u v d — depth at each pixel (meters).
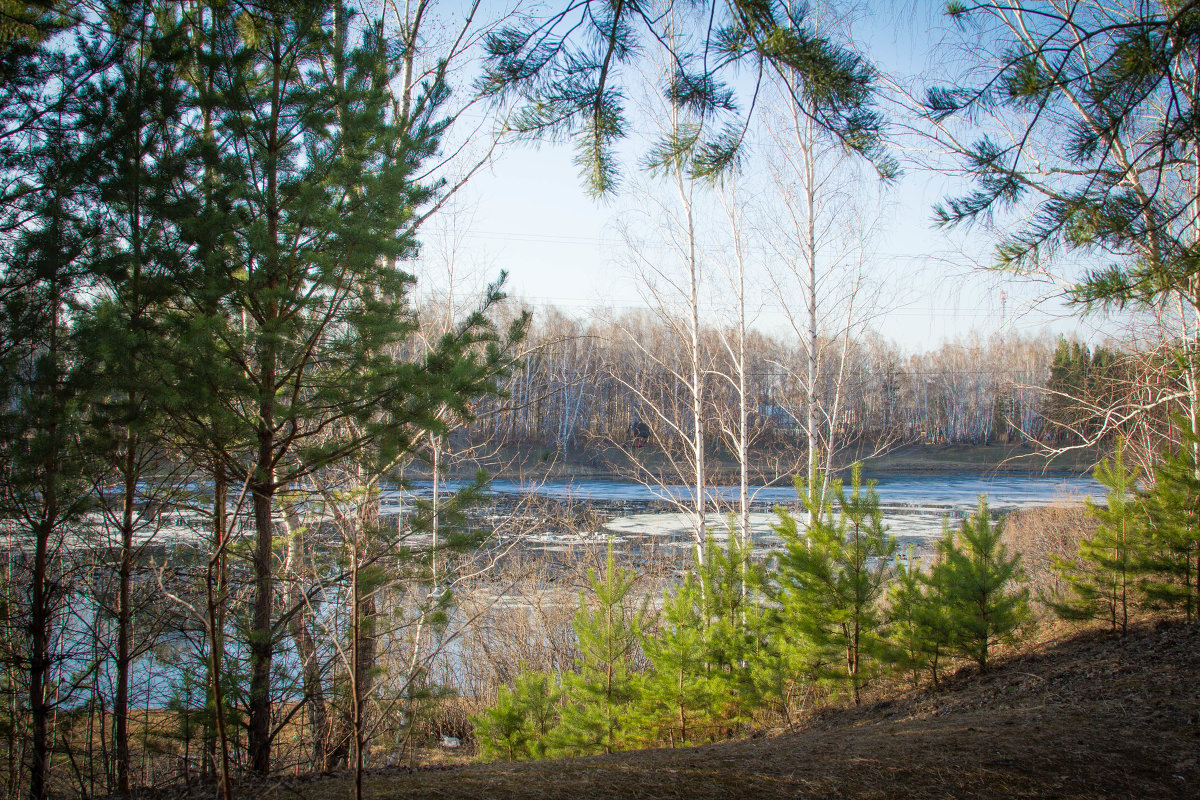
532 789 4.37
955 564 7.79
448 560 6.68
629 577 8.34
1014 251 3.49
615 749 7.66
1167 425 13.97
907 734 5.52
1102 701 5.94
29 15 4.91
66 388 5.29
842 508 7.93
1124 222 3.27
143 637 6.79
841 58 3.01
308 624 6.52
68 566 6.80
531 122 3.52
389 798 4.23
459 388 5.52
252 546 6.39
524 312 5.99
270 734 5.82
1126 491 8.34
